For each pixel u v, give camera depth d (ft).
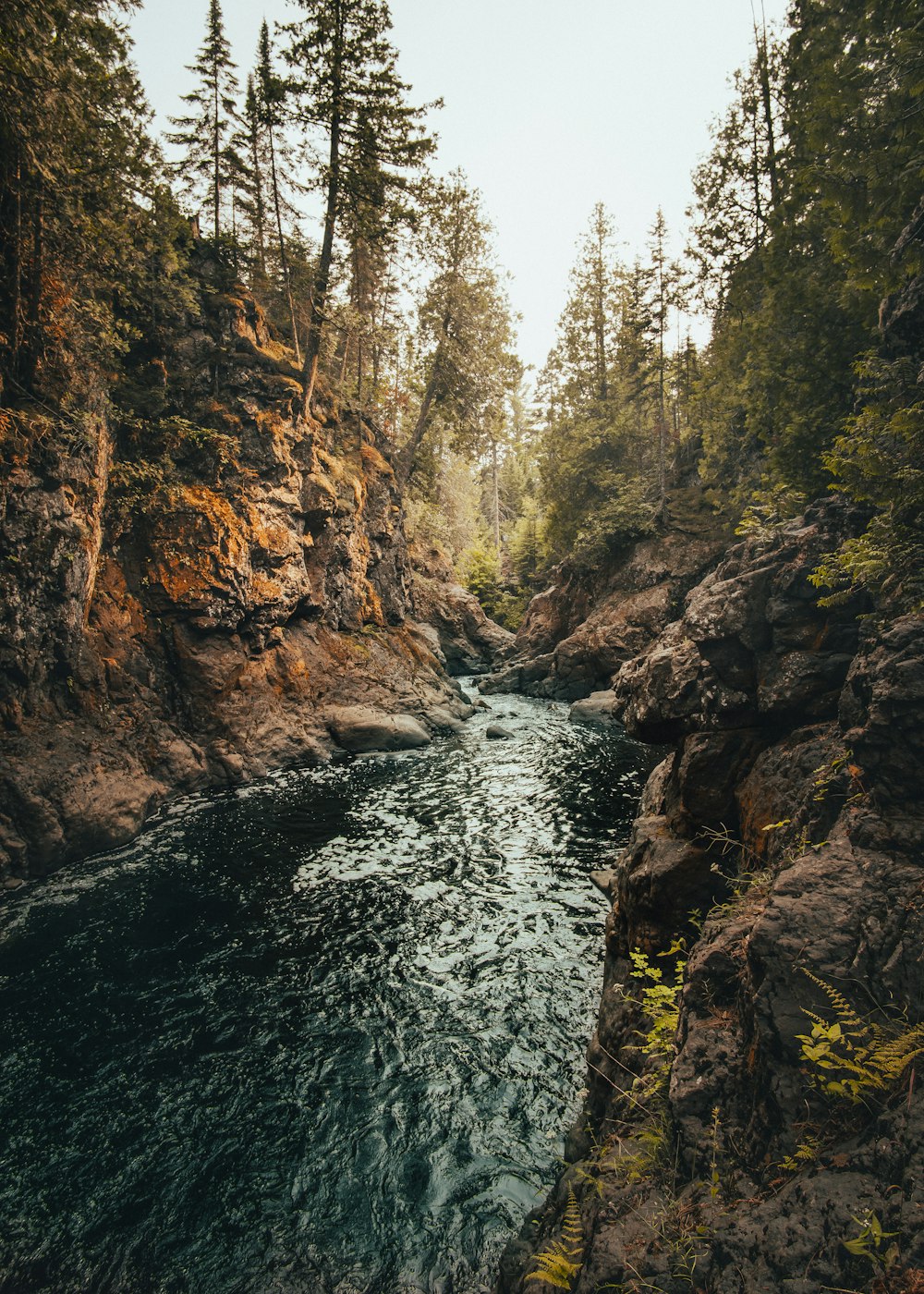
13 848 41.63
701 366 120.47
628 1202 13.24
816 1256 9.22
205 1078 24.81
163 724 61.41
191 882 41.19
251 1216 19.42
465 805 55.83
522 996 29.25
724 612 25.79
